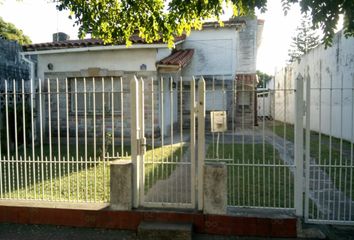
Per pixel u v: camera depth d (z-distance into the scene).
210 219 4.64
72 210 4.95
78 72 12.76
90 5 6.51
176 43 15.20
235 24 16.81
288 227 4.50
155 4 6.61
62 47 12.59
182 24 6.69
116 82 12.62
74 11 6.48
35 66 14.86
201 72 17.38
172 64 12.20
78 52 12.75
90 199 5.69
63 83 12.91
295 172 4.67
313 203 5.67
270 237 4.53
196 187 4.94
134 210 4.84
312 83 17.91
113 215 4.86
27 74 13.30
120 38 7.36
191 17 6.34
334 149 11.14
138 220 4.80
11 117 10.67
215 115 5.28
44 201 5.29
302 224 4.68
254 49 19.67
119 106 12.50
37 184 6.68
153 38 7.38
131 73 12.40
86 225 4.91
